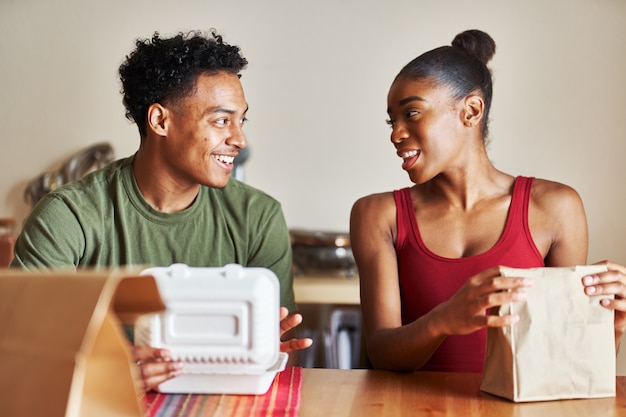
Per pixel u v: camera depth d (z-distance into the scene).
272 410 1.18
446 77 1.61
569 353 1.25
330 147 3.35
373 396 1.27
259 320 1.19
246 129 3.38
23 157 3.45
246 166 3.38
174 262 1.73
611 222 3.24
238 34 3.37
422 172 1.62
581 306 1.26
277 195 3.38
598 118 3.23
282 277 1.79
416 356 1.45
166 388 1.25
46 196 1.72
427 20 3.29
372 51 3.31
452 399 1.26
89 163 3.41
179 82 1.62
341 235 3.07
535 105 3.25
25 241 1.67
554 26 3.23
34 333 0.89
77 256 1.69
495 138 3.28
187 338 1.20
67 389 0.85
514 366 1.24
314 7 3.33
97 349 0.97
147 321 1.20
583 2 3.21
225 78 1.65
